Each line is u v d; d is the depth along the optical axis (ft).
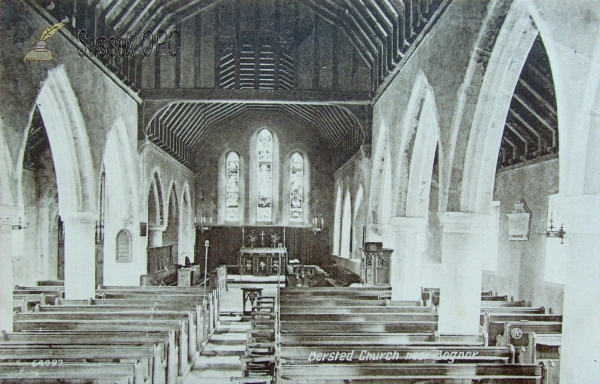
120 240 63.93
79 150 47.26
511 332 35.55
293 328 36.83
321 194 110.01
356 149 79.41
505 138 55.06
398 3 49.88
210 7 65.98
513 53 32.01
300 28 67.26
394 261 54.03
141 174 66.28
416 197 52.44
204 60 66.28
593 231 22.43
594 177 22.09
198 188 108.58
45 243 68.85
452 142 35.81
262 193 109.81
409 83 48.24
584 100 21.75
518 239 52.60
